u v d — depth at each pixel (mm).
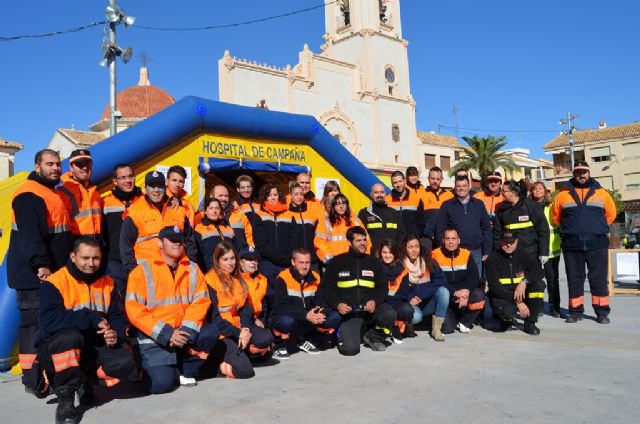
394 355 5465
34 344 4230
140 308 4340
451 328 6633
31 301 4508
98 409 3977
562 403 3709
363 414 3613
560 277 14320
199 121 7895
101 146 6926
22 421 3811
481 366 4840
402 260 6414
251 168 8781
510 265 6551
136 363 4367
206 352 4590
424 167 42938
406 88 39188
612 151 44344
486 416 3488
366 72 37062
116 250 5422
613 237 25906
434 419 3463
